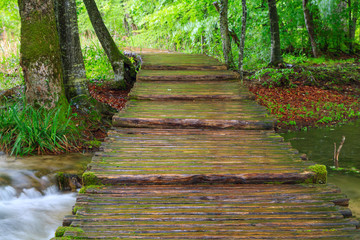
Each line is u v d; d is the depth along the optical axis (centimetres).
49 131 661
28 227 443
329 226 339
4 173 534
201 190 416
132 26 2488
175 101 780
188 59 1257
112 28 1922
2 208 478
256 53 1777
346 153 784
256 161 480
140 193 407
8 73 1157
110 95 1157
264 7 1742
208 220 349
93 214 357
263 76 1511
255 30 1805
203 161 479
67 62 793
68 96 797
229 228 334
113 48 1210
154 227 335
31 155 628
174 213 360
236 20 1755
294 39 1989
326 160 736
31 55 678
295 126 1041
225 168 455
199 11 1820
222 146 539
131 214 358
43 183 529
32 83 690
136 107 720
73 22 790
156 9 2073
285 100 1293
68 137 686
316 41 2011
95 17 1169
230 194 405
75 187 553
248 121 623
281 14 1895
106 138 571
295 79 1495
